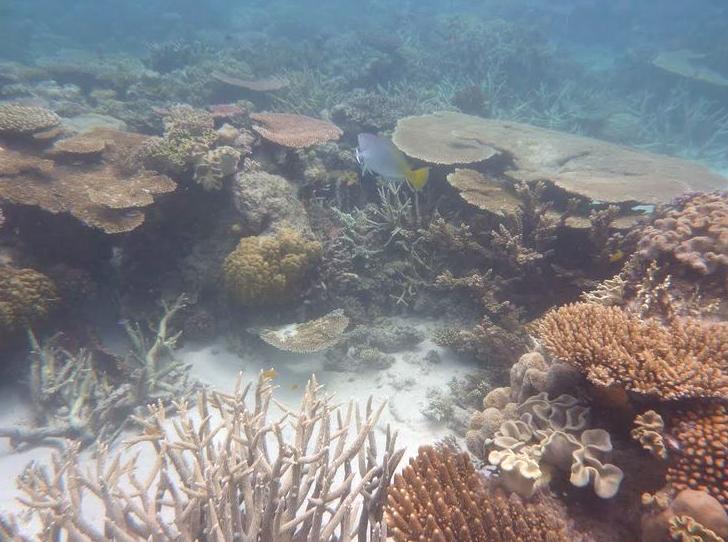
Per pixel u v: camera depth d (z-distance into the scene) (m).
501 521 0.97
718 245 1.41
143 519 1.03
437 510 0.98
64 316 2.09
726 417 0.97
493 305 2.07
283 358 2.20
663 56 7.64
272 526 1.03
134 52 9.09
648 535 0.93
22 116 2.32
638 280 1.50
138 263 2.37
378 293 2.38
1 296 1.85
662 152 5.43
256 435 1.09
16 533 1.06
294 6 12.63
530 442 1.12
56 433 1.73
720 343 1.09
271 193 2.27
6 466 1.64
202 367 2.15
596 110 6.14
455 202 2.48
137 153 2.34
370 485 1.11
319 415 1.18
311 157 2.69
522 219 2.15
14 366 1.93
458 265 2.31
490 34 7.34
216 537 0.93
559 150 2.67
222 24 11.60
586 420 1.11
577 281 1.98
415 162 2.54
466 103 4.76
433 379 2.05
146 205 2.12
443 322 2.28
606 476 1.00
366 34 7.11
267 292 2.09
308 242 2.18
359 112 3.43
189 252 2.38
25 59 7.86
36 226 2.12
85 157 2.34
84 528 1.04
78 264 2.24
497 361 1.93
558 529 0.98
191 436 1.16
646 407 1.06
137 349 2.08
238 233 2.25
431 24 9.23
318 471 1.35
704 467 0.93
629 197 2.02
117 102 4.34
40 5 12.36
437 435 1.79
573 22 12.32
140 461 1.66
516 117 5.31
